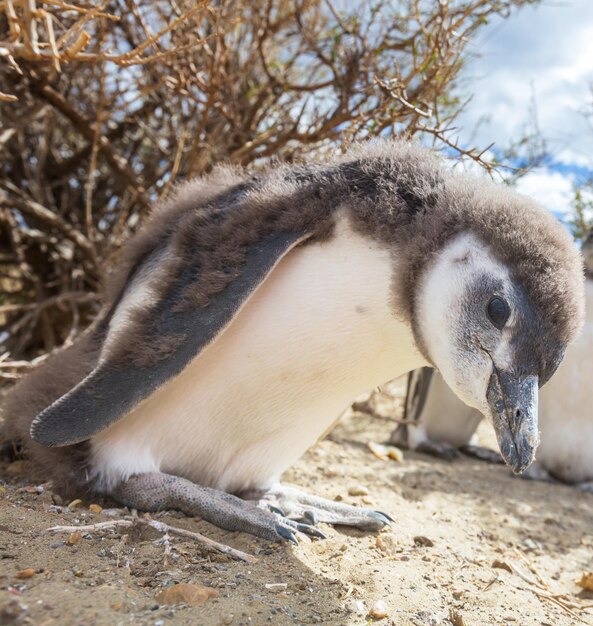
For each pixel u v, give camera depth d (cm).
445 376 34
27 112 71
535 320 32
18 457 45
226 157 64
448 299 33
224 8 59
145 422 37
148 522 36
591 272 61
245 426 38
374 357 37
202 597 28
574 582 43
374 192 36
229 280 34
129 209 87
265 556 35
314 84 66
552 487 64
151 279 38
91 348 41
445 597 34
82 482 38
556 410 64
